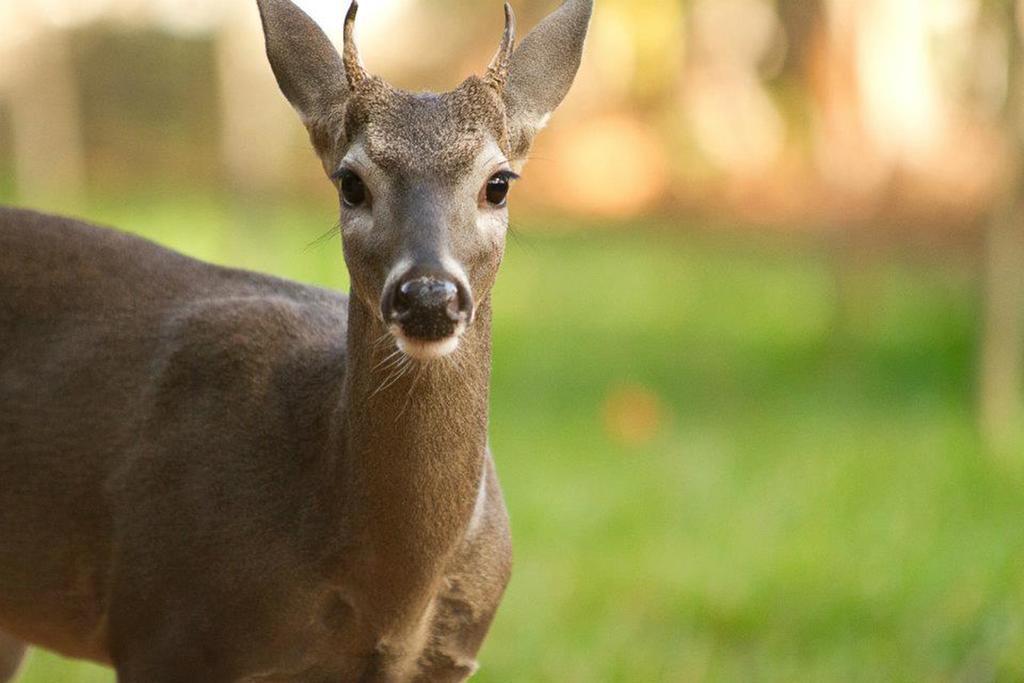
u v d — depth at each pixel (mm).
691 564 11352
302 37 6699
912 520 12375
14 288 7094
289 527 6375
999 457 14414
